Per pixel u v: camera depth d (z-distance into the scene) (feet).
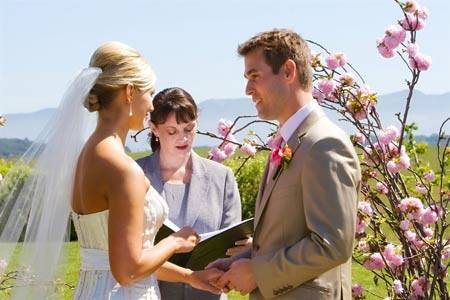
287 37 13.57
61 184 13.67
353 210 12.90
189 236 14.10
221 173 17.63
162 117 17.06
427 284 19.33
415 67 19.54
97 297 13.12
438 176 20.22
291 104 13.52
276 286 13.26
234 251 15.38
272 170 13.78
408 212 19.20
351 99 19.94
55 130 13.83
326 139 13.02
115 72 13.07
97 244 13.23
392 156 19.81
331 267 12.95
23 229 14.39
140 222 12.69
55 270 13.80
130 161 12.86
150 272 12.98
